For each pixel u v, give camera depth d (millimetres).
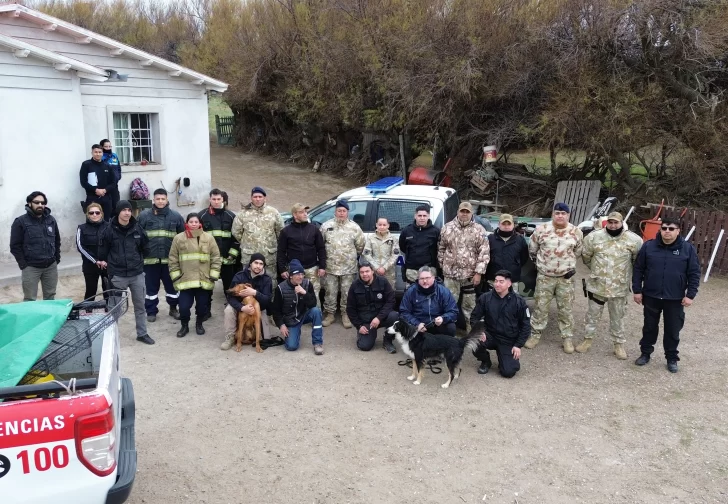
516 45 12625
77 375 3836
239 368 6277
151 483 4219
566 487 4273
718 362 6535
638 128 11312
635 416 5344
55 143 9820
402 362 6516
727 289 9281
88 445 2801
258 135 24531
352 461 4562
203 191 13203
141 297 6816
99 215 7328
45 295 7449
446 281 7156
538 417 5312
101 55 11266
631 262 6496
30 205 7074
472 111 14133
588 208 12289
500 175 14258
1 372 3039
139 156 12320
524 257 7078
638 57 11430
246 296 6660
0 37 8742
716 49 10484
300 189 17828
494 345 6188
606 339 7270
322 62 17562
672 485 4309
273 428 5043
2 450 2684
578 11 11562
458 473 4430
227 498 4074
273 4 20281
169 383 5879
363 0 16172
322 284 7629
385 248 7336
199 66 22953
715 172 11438
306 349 6871
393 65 14875
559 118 11648
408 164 17156
